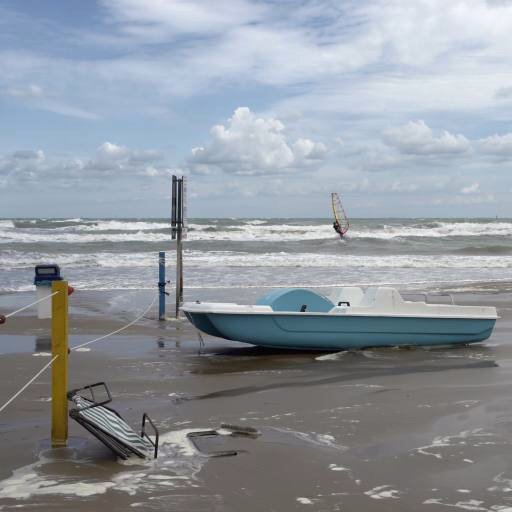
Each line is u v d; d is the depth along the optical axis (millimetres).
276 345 10648
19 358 10078
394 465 5539
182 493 4887
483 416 7059
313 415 7082
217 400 7738
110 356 10422
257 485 5066
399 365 9844
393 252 39969
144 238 49250
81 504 4664
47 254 33844
